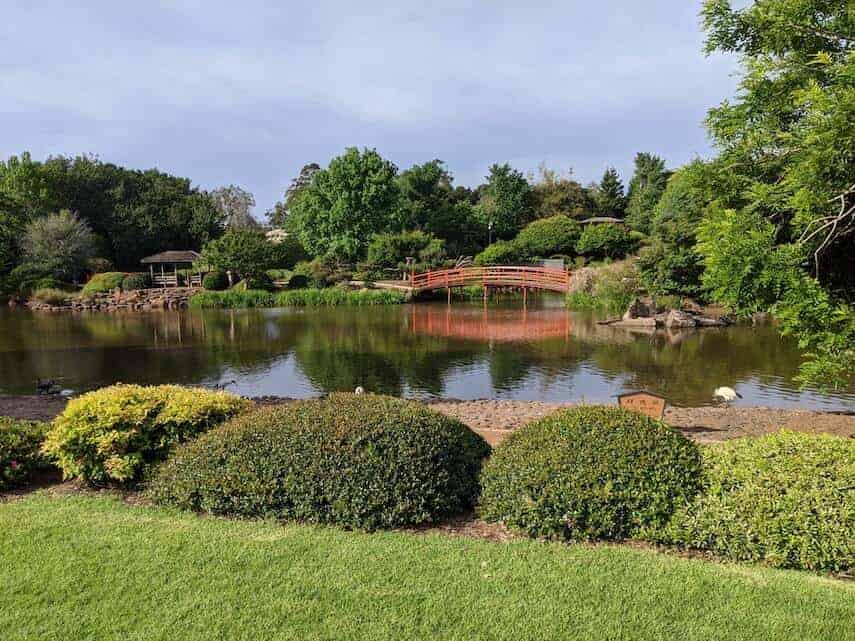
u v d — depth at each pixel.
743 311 5.02
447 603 2.84
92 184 45.41
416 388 11.48
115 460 4.50
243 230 36.28
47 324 23.14
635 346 16.17
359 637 2.58
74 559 3.25
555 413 4.35
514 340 17.58
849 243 5.80
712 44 5.82
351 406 4.44
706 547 3.53
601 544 3.60
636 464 3.70
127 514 4.00
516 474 3.83
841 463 3.48
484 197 53.94
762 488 3.47
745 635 2.59
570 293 27.09
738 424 7.82
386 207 41.00
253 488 3.91
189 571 3.13
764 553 3.37
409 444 4.06
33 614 2.73
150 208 46.31
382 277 36.56
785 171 4.93
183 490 4.08
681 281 20.78
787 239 5.54
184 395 5.10
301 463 3.94
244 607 2.80
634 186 55.03
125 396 4.91
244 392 11.30
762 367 13.01
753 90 5.31
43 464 4.92
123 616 2.72
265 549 3.40
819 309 4.63
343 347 16.64
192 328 21.50
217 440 4.23
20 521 3.82
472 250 46.69
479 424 7.93
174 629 2.63
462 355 15.11
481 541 3.61
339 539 3.58
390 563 3.25
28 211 38.59
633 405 6.07
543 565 3.25
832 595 2.93
